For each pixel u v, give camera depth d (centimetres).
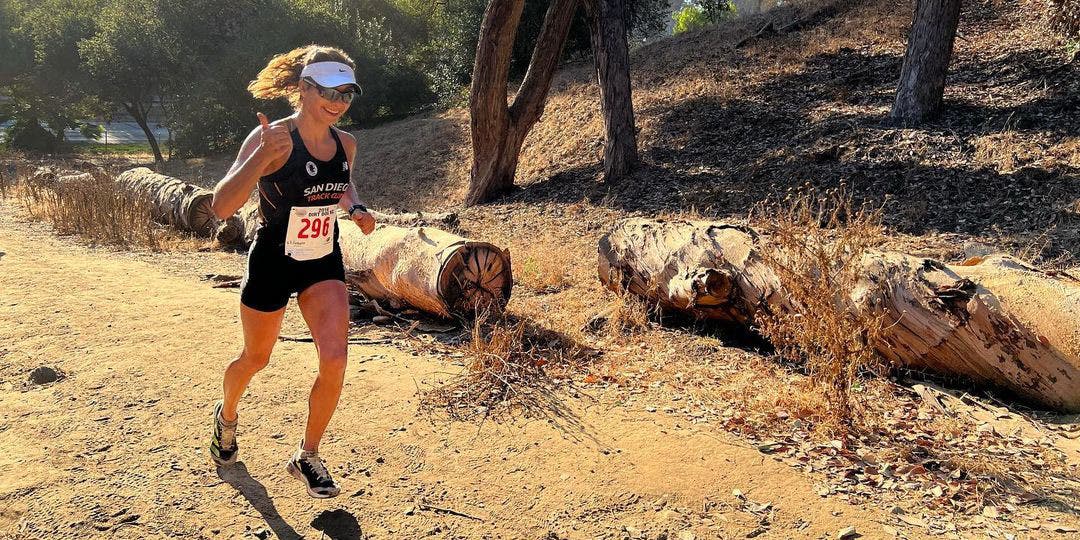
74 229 1152
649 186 1352
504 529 321
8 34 3616
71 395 444
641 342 586
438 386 468
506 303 636
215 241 1073
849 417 418
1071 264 750
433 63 3506
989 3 1759
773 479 358
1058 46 1387
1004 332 458
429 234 646
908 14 1848
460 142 2231
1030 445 398
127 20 3147
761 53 1920
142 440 390
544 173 1677
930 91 1244
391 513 331
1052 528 317
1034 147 1056
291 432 402
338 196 325
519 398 454
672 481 356
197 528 316
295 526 319
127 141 5288
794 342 495
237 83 3089
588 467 371
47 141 3841
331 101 302
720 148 1452
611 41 1417
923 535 313
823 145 1271
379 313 651
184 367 489
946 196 995
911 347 490
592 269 852
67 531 311
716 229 614
